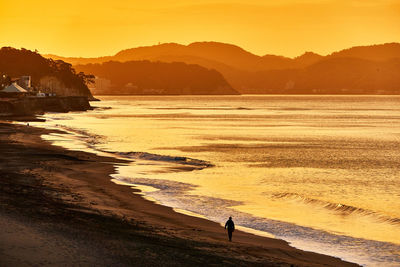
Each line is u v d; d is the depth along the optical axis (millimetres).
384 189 56406
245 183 57500
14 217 31531
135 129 132625
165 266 24766
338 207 45219
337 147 98188
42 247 25828
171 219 38156
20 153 69812
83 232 29531
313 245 33688
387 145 102812
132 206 41969
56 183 48906
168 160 72562
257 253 29734
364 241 34875
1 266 22625
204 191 51500
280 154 85812
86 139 101125
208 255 27438
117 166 64375
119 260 25000
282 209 44312
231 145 98750
